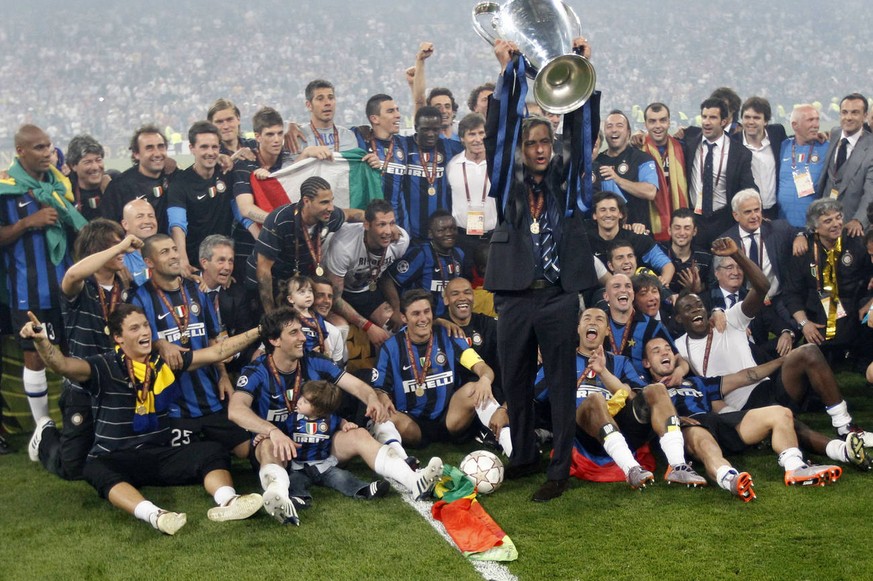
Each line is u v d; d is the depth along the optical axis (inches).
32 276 225.8
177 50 956.6
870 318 225.5
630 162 289.1
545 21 168.6
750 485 173.3
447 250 254.8
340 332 225.0
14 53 947.3
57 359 179.9
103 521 176.2
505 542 155.6
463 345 219.0
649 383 212.8
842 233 250.7
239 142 273.6
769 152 301.7
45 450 201.3
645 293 216.1
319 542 162.2
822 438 193.8
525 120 176.2
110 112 904.3
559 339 177.2
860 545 152.0
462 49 993.5
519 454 190.4
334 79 957.2
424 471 172.9
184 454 187.9
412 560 153.2
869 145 283.0
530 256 175.6
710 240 289.6
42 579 150.6
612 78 943.7
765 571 144.3
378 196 263.3
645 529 163.0
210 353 199.0
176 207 245.3
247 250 251.8
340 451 193.9
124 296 213.5
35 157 226.1
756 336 254.1
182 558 157.1
